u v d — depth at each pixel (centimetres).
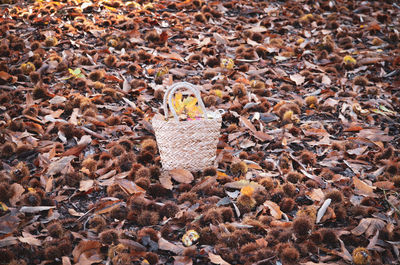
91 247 301
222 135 360
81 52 421
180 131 329
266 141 362
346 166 349
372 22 520
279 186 332
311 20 510
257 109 384
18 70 395
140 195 321
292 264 299
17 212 312
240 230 309
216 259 299
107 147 350
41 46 420
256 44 447
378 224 314
